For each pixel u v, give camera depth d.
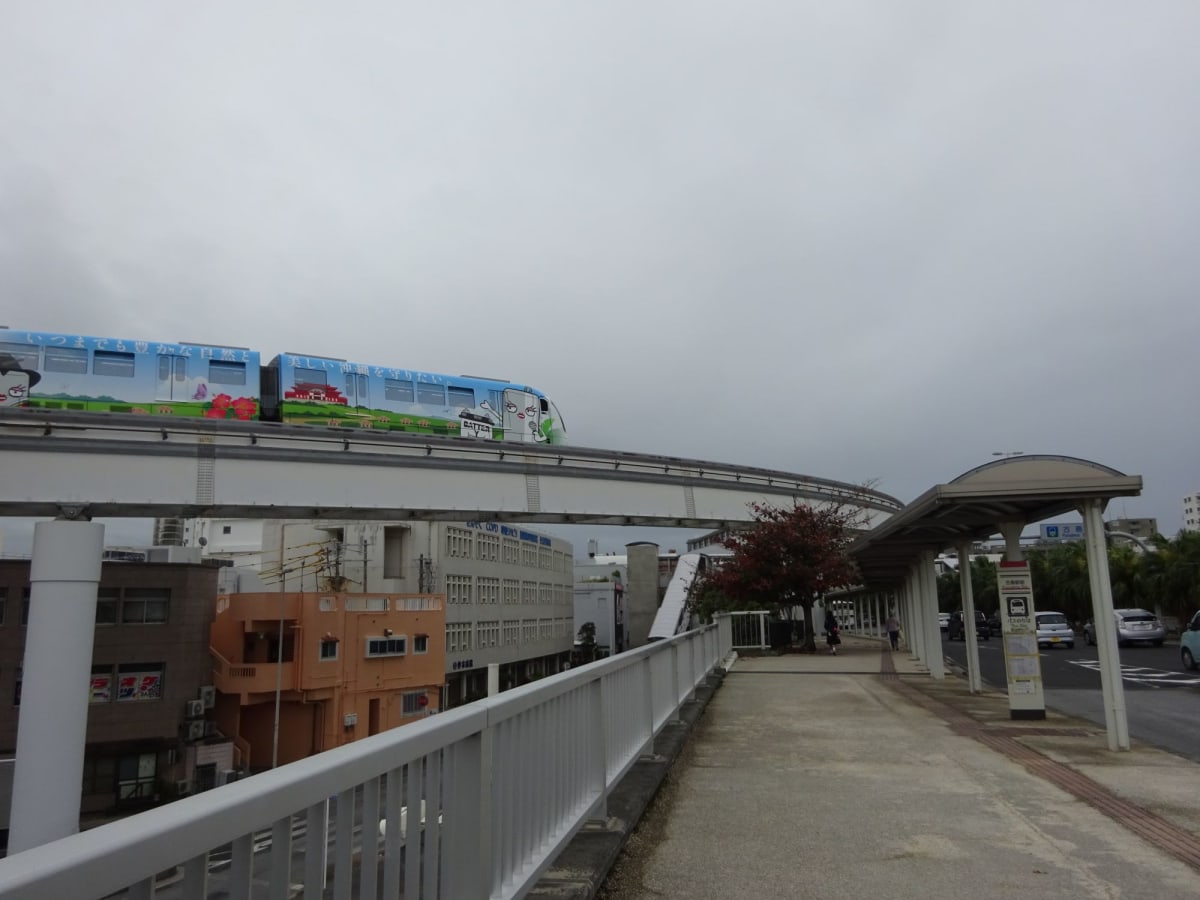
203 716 35.75
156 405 24.50
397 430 28.48
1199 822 6.34
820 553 28.55
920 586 22.19
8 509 21.45
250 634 40.06
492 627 63.38
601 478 30.30
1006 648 12.02
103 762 32.81
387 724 42.62
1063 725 11.27
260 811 1.95
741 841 5.91
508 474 28.06
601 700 5.90
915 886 5.00
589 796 5.53
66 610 20.73
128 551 45.78
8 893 1.30
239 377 25.84
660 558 95.81
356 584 51.59
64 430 21.42
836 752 9.31
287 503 23.91
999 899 4.77
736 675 19.77
